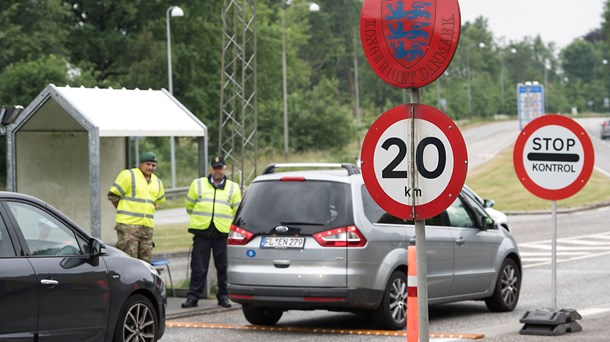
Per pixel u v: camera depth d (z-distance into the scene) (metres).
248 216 37.09
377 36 17.28
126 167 51.44
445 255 39.47
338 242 35.75
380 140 17.88
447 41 16.78
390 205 17.81
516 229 92.06
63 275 26.97
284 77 170.88
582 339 32.31
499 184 149.12
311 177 36.84
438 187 17.48
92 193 42.56
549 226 94.25
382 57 17.27
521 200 125.56
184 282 50.34
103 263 28.53
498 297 42.47
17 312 25.62
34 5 184.00
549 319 33.59
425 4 16.95
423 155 17.58
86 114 43.22
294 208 36.50
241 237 36.94
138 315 29.92
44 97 44.47
